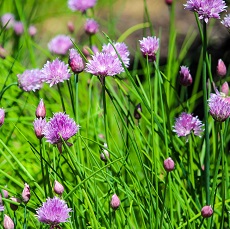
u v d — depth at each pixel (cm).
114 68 129
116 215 136
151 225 131
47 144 152
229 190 143
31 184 148
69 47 171
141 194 136
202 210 128
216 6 129
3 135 159
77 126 125
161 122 147
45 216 120
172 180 139
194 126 135
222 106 127
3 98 166
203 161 150
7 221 125
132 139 134
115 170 136
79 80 173
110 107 166
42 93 167
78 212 134
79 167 131
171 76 171
